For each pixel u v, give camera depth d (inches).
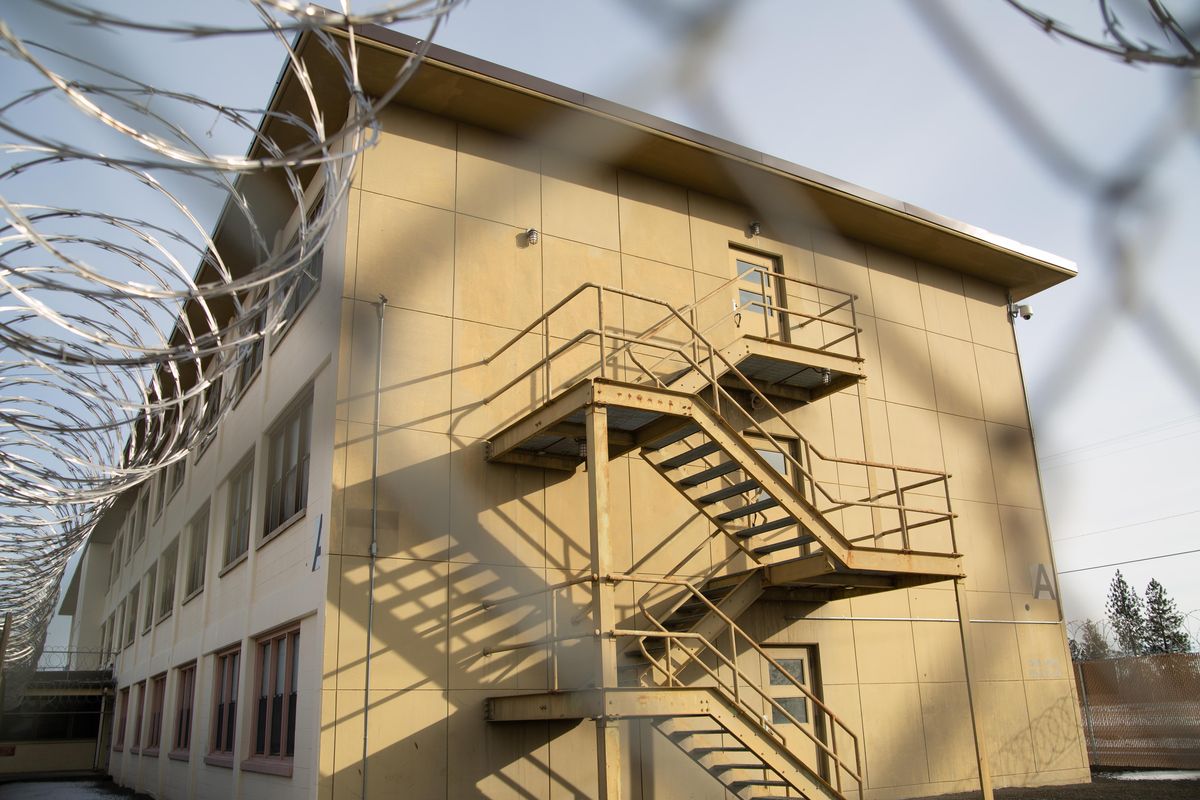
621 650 506.6
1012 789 625.6
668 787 495.8
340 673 427.2
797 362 572.7
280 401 576.4
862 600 618.5
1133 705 806.5
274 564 539.5
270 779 486.9
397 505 464.1
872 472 576.7
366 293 487.8
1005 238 730.2
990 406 735.1
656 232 603.8
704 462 570.9
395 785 424.8
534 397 522.6
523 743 462.3
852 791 570.6
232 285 177.9
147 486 1218.6
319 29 138.3
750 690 552.4
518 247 544.7
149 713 953.5
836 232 695.7
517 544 492.4
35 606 856.9
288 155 135.3
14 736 1298.0
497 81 516.7
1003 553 697.6
